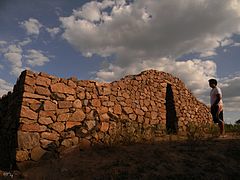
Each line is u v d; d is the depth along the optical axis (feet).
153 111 35.45
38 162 21.62
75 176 17.65
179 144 24.50
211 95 25.99
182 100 39.86
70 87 26.37
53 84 25.03
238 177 15.89
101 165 19.69
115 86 31.19
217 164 18.12
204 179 15.48
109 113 29.35
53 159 22.22
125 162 19.69
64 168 19.62
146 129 32.89
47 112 23.85
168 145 24.48
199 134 26.30
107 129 28.40
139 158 20.61
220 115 26.73
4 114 27.40
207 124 36.63
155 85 37.19
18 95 23.79
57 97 25.00
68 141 24.56
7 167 21.95
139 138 27.61
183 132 36.83
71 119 25.54
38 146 22.41
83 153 23.62
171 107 38.42
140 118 33.14
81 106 26.78
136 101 33.32
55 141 23.70
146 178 16.10
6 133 24.62
